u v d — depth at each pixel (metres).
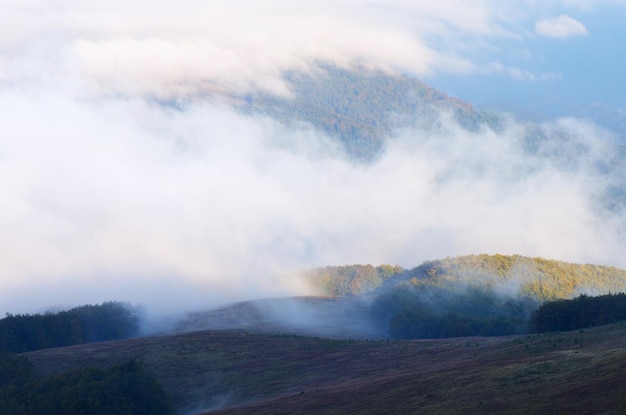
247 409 48.69
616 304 67.00
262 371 63.09
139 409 55.88
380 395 42.88
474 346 59.00
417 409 36.66
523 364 40.97
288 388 56.25
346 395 45.84
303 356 67.00
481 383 38.81
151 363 67.56
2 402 54.28
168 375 64.38
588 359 38.56
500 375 39.38
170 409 57.09
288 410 44.62
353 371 58.03
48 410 53.38
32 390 57.16
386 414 37.22
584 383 33.75
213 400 57.53
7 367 63.06
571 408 30.56
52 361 69.00
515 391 35.56
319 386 54.12
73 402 53.75
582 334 49.97
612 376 33.53
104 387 55.97
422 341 69.56
